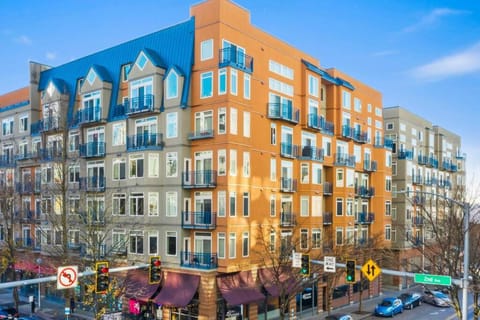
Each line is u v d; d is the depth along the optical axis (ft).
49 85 138.62
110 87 124.06
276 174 118.73
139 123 114.93
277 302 116.16
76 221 107.45
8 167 152.76
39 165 141.69
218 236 101.45
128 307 110.52
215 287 99.55
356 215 159.12
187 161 107.04
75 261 95.86
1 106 168.55
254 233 108.47
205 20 106.22
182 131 105.81
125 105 118.42
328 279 123.03
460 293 136.26
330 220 140.87
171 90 108.47
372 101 172.96
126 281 99.96
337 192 143.43
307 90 130.21
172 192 106.42
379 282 166.30
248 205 107.24
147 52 112.37
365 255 135.13
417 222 178.40
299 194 127.54
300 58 131.23
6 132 159.63
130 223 105.60
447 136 252.42
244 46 109.40
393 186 197.98
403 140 203.10
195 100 107.24
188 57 108.27
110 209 117.39
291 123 123.75
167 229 106.42
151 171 109.91
